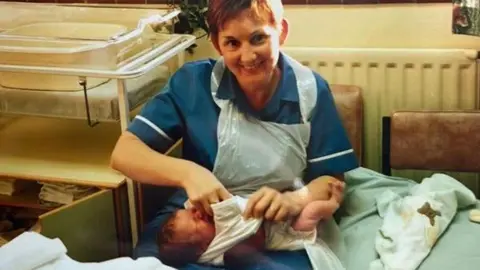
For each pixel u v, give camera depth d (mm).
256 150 1553
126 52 1743
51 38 1746
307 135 1587
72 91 1812
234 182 1566
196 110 1588
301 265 1465
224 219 1463
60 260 1409
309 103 1587
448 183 1732
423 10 2018
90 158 1861
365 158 2119
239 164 1553
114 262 1401
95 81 1844
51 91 1823
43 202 1855
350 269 1512
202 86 1597
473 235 1577
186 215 1511
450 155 1869
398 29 2053
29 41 1735
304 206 1525
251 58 1481
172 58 2084
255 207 1474
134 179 1570
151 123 1594
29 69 1685
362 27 2076
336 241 1573
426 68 2010
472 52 1956
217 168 1562
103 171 1776
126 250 1741
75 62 1685
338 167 1609
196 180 1484
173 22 2012
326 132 1604
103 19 2002
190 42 1947
